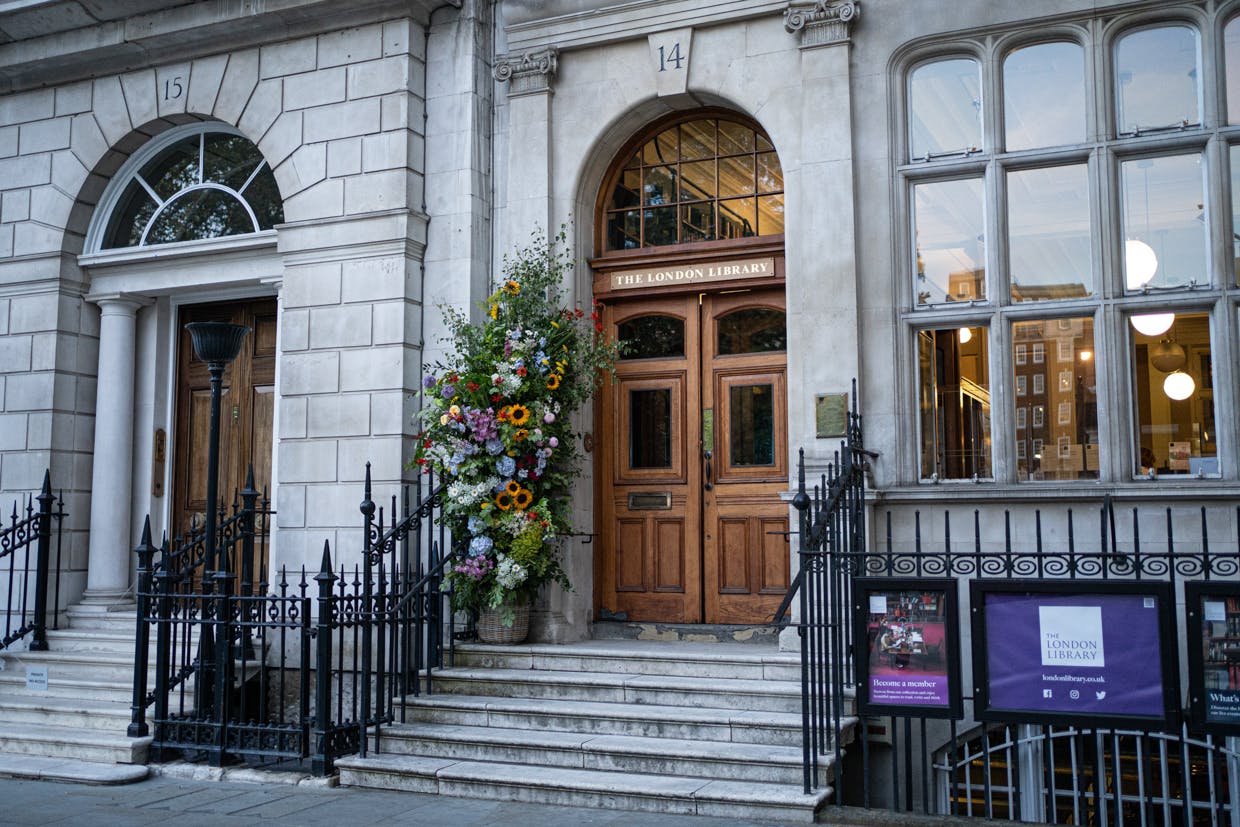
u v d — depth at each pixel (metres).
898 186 7.79
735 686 6.83
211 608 7.59
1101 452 7.14
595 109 8.76
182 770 7.08
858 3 7.94
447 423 8.02
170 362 10.27
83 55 9.88
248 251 9.52
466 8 9.02
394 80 8.97
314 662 8.58
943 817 5.56
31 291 10.01
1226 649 5.23
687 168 8.90
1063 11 7.42
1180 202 7.20
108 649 9.21
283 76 9.39
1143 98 7.35
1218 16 7.11
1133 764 6.94
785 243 8.06
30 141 10.24
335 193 9.06
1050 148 7.45
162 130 10.01
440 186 8.95
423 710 7.24
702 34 8.45
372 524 7.41
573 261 8.70
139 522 10.02
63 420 9.89
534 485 8.09
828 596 6.40
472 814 6.00
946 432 7.62
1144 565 6.66
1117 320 7.17
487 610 8.09
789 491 7.75
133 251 9.82
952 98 7.82
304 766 7.02
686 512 8.67
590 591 8.69
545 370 8.07
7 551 9.07
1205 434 7.00
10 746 7.61
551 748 6.54
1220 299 6.96
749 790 5.89
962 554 5.75
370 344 8.79
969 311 7.54
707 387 8.73
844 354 7.68
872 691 5.84
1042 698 5.50
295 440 8.94
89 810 6.20
